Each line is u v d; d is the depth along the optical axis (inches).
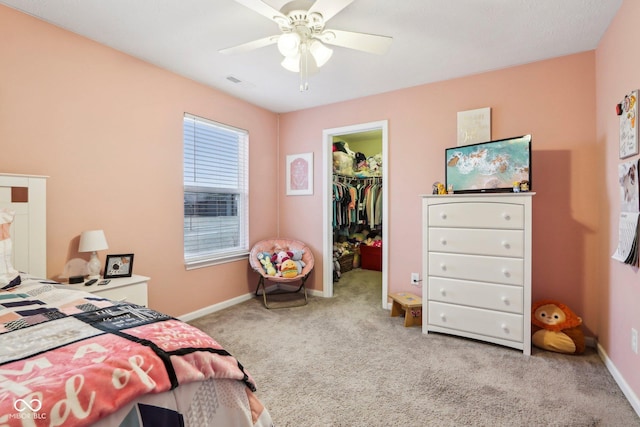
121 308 46.6
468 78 113.7
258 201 150.3
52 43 81.3
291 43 68.4
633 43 66.7
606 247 85.7
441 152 119.2
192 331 41.3
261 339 99.6
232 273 137.3
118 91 95.6
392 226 130.2
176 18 79.3
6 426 21.8
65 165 83.9
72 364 29.5
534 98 103.3
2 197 70.1
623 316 72.5
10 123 74.0
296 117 156.1
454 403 66.4
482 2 72.5
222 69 109.0
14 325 38.4
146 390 30.2
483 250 94.8
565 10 75.4
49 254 80.9
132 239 99.7
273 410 63.8
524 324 89.1
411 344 96.0
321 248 150.4
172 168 111.7
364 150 231.9
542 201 102.0
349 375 77.7
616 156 78.2
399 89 127.5
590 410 64.1
